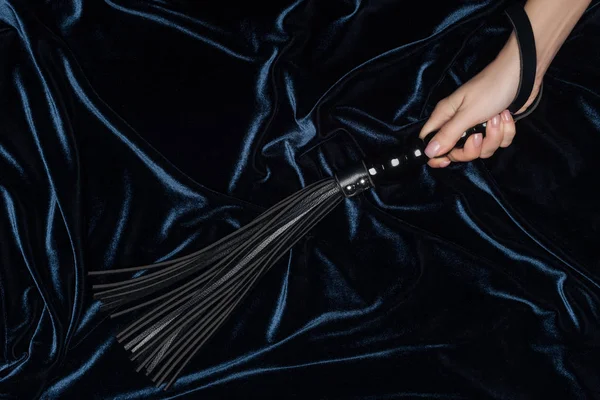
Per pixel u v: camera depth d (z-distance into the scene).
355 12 0.96
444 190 1.02
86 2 0.93
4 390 0.95
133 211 1.00
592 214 1.02
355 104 1.01
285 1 0.94
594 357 0.97
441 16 0.96
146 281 0.96
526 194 1.03
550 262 1.00
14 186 0.96
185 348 0.97
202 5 0.94
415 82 1.00
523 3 0.96
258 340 0.97
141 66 0.97
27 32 0.91
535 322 0.99
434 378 0.95
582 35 1.00
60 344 0.96
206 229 1.02
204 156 1.01
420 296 1.00
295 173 1.02
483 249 1.02
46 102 0.94
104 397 0.94
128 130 0.97
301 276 1.01
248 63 0.96
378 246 1.02
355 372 0.96
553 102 1.02
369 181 0.93
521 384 0.95
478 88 0.91
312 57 0.98
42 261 0.97
